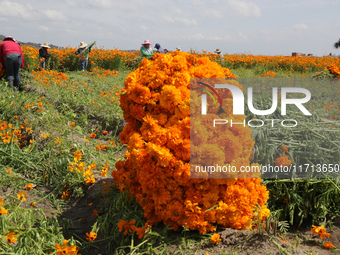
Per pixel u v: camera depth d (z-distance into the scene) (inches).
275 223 107.2
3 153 175.8
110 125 278.8
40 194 152.0
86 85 423.8
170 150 108.3
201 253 100.7
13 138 187.9
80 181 160.6
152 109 116.0
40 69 596.4
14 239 99.0
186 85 111.8
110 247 114.0
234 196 106.5
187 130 104.0
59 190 157.6
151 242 106.1
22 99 257.3
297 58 920.9
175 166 104.1
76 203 151.2
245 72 733.9
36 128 215.0
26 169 171.9
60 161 167.9
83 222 133.1
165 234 109.3
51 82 399.2
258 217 106.2
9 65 369.4
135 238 113.3
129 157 125.6
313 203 132.0
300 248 111.5
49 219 121.0
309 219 135.0
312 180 130.7
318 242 116.7
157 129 107.6
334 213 132.0
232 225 110.2
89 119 290.4
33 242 104.3
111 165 186.7
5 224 104.3
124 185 126.3
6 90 292.2
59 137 197.0
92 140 226.8
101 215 133.7
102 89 409.4
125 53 808.3
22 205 136.2
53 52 716.7
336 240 118.7
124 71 709.9
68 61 751.7
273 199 133.0
